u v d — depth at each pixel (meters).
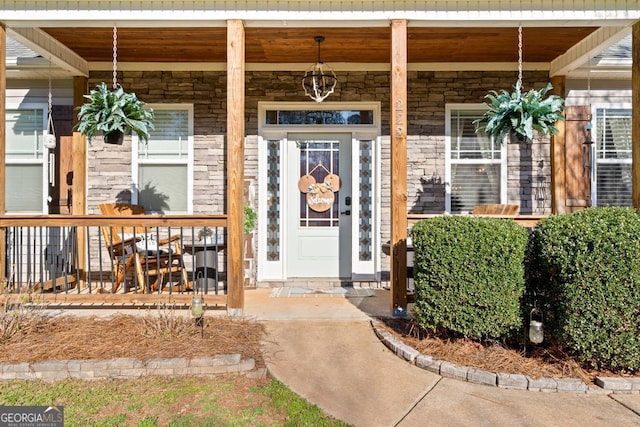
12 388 2.86
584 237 2.99
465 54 5.45
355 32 4.68
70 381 2.97
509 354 3.26
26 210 5.80
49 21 4.15
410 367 3.21
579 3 4.07
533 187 5.79
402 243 4.12
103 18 4.11
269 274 5.85
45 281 5.14
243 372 3.10
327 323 4.06
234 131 4.15
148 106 5.76
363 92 5.77
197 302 3.62
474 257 3.28
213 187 5.79
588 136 5.73
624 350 2.91
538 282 3.34
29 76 5.73
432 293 3.40
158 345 3.37
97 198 5.77
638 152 4.16
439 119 5.80
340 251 5.91
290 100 5.78
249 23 4.22
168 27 4.39
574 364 3.07
